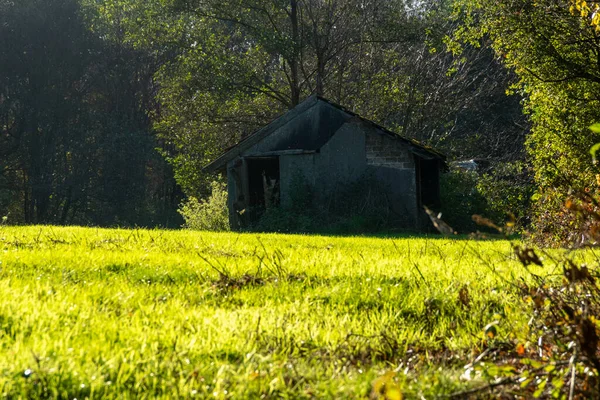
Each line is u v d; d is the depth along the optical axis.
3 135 59.31
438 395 4.49
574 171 24.34
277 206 34.25
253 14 42.97
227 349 5.60
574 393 4.46
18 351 5.19
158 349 5.57
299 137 33.12
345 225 30.81
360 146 32.28
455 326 6.84
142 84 66.75
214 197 37.28
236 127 44.94
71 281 8.49
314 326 6.39
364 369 5.30
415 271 9.51
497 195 32.88
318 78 44.03
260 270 9.48
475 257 11.43
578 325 4.56
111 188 59.47
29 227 19.39
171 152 64.56
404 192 31.73
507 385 4.84
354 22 44.50
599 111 26.47
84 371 4.84
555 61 26.62
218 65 41.94
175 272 9.27
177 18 43.22
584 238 5.28
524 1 26.52
